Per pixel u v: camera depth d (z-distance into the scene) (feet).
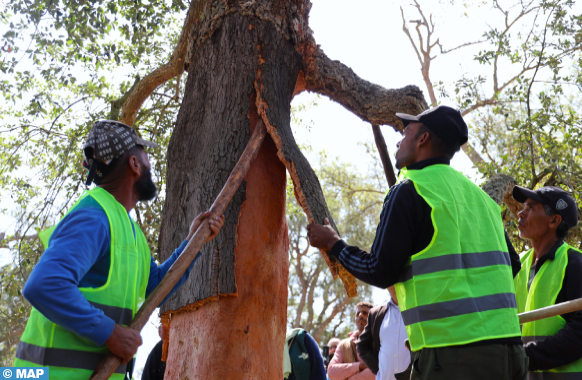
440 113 7.69
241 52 10.26
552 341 8.62
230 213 8.89
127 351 5.37
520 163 21.48
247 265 8.83
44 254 5.23
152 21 17.56
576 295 9.08
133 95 16.69
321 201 9.12
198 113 10.41
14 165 19.29
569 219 9.96
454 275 6.49
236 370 8.35
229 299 8.59
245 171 8.84
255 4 10.50
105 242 5.69
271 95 9.94
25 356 5.53
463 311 6.37
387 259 6.67
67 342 5.41
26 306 17.15
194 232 7.39
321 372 11.40
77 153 19.11
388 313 12.00
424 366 6.46
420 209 6.80
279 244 9.49
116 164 6.45
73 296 5.07
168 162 10.65
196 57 11.05
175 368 8.86
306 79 11.57
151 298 6.02
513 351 6.50
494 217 7.34
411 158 7.81
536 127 21.59
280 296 9.39
